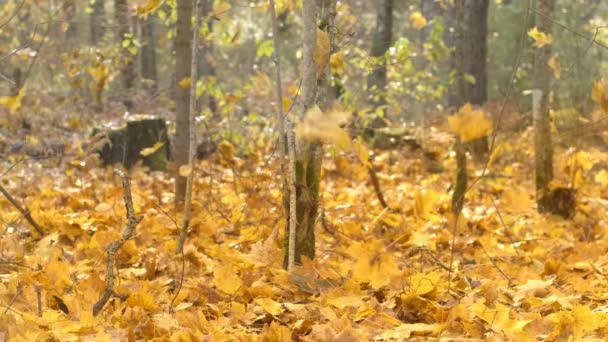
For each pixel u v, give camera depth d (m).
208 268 5.15
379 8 14.70
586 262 5.68
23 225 6.62
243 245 5.96
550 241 6.83
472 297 4.12
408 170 11.70
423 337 3.61
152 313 4.10
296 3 6.61
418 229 6.95
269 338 3.42
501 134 12.31
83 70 11.00
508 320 3.48
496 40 20.86
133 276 5.06
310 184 4.80
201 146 11.69
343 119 3.02
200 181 9.76
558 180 8.25
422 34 19.16
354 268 4.04
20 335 3.24
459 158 7.21
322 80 5.18
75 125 10.83
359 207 8.05
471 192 9.24
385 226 7.32
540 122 8.33
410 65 9.49
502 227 7.39
